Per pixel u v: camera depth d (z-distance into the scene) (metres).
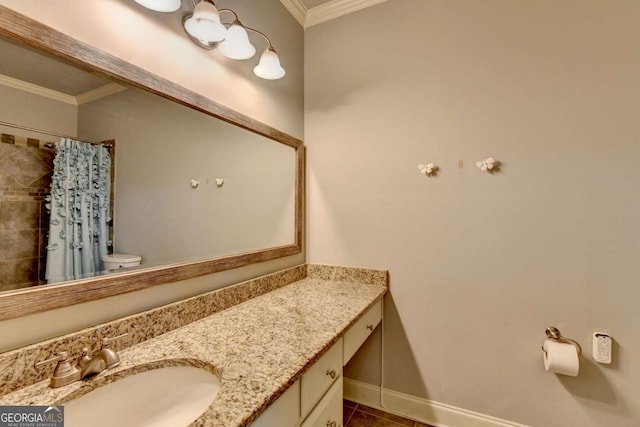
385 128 1.74
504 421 1.47
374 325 1.54
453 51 1.58
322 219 1.92
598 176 1.29
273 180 1.70
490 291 1.49
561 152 1.35
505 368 1.46
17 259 0.74
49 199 0.81
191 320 1.14
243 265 1.44
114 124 0.96
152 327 1.00
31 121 0.78
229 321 1.17
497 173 1.47
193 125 1.22
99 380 0.76
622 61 1.26
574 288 1.33
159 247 1.09
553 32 1.37
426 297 1.64
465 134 1.54
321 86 1.93
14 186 0.75
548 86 1.37
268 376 0.78
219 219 1.35
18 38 0.72
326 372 1.03
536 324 1.40
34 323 0.75
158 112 1.08
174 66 1.10
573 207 1.33
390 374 1.73
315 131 1.94
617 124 1.26
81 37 0.83
